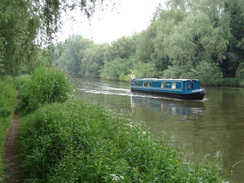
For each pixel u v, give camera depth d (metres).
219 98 23.64
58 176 4.26
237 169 7.48
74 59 90.44
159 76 44.31
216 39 35.84
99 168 3.80
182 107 19.64
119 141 5.21
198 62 38.66
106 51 70.44
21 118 10.61
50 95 10.94
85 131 5.11
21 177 5.00
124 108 19.50
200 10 40.84
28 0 7.91
